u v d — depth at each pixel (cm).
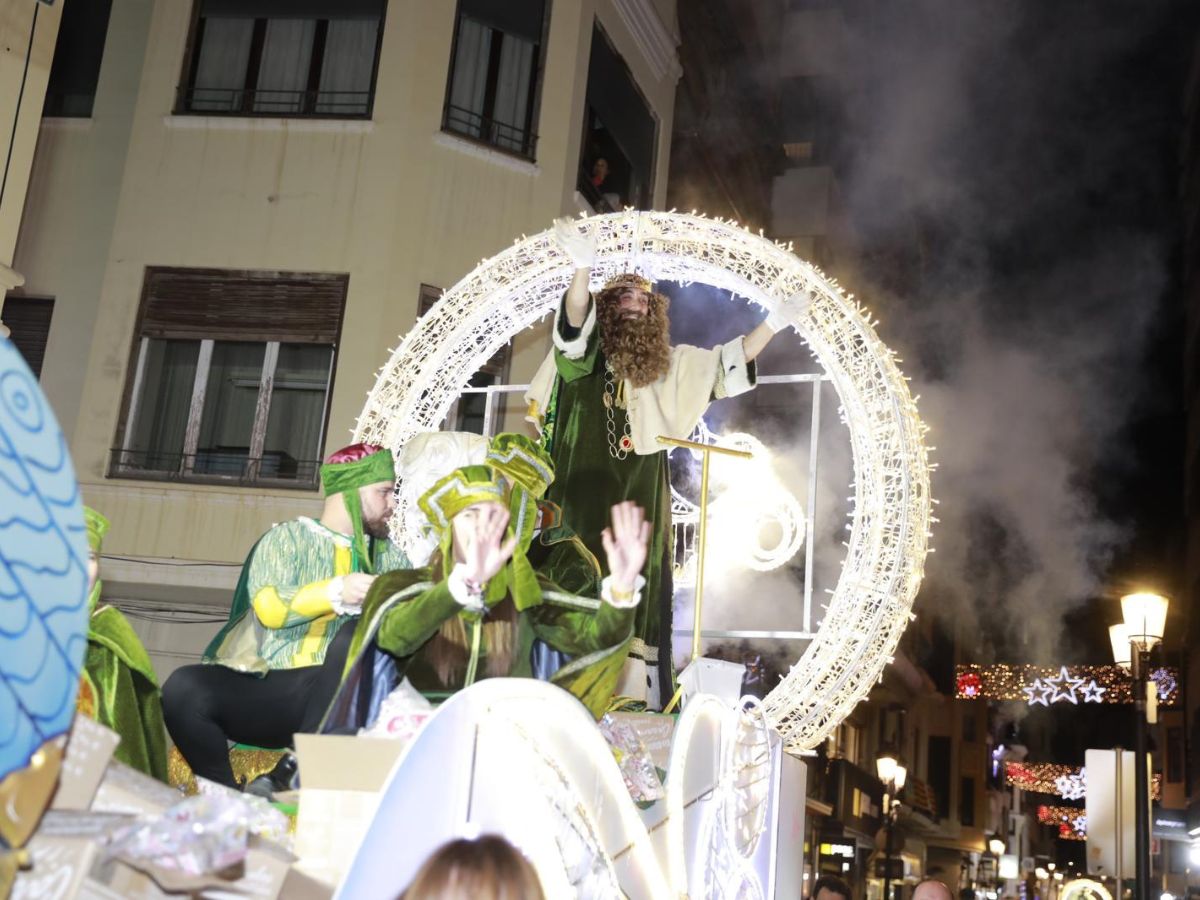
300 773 264
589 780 325
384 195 1441
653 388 551
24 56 707
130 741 330
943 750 4594
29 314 1502
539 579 357
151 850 200
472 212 1473
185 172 1486
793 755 542
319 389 1427
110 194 1517
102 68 1552
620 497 538
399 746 261
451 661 329
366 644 313
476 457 455
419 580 326
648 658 526
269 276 1446
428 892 227
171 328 1456
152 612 1422
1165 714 4162
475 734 273
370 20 1497
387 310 1417
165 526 1408
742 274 584
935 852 4806
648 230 585
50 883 182
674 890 380
